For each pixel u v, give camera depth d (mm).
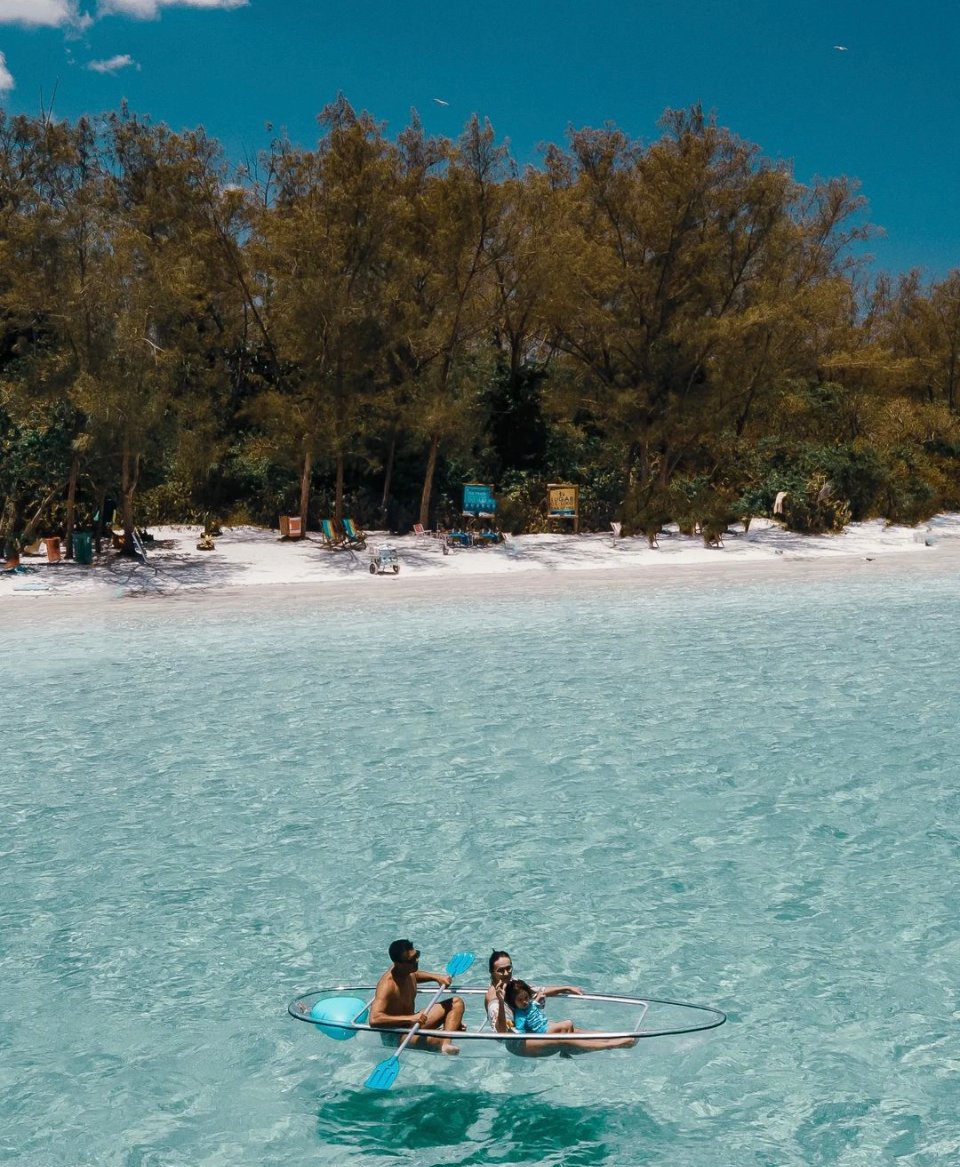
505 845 11312
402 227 34938
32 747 14891
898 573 30688
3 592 26547
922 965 8656
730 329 35938
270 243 33750
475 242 34406
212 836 11695
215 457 31625
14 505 29812
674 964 8758
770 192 37031
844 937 9148
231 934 9492
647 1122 6816
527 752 14359
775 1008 8070
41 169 31141
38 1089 7277
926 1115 6793
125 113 36250
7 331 30344
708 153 36438
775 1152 6488
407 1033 7281
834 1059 7410
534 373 40969
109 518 33531
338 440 32375
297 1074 7449
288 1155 6566
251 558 31312
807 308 38969
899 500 42969
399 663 19625
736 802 12406
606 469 40812
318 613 24312
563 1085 7246
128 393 27375
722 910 9711
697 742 14664
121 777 13625
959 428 50812
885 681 17906
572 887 10273
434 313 35062
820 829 11555
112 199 33656
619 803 12445
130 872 10805
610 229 37812
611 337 37031
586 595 26844
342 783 13289
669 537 37531
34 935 9508
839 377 47031
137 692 17719
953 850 10930
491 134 33719
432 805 12492
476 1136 6719
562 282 35156
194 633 22234
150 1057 7656
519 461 41125
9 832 11867
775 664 19328
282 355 36656
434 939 9312
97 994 8516
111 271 28344
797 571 31156
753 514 40969
